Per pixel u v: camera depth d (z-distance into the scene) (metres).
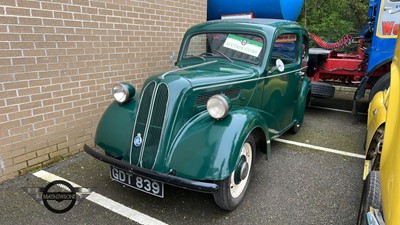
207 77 2.85
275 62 3.67
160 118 2.56
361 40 7.04
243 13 6.14
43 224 2.58
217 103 2.50
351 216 2.77
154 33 4.88
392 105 2.01
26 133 3.36
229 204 2.67
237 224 2.63
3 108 3.11
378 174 2.20
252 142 2.93
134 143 2.66
